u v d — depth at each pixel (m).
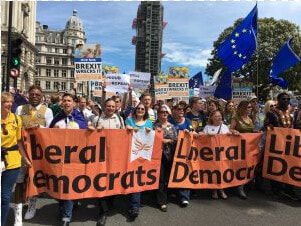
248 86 7.76
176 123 4.23
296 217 3.73
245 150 4.36
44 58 82.56
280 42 25.42
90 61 7.18
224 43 6.70
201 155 4.21
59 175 3.46
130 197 3.74
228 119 5.36
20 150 3.25
